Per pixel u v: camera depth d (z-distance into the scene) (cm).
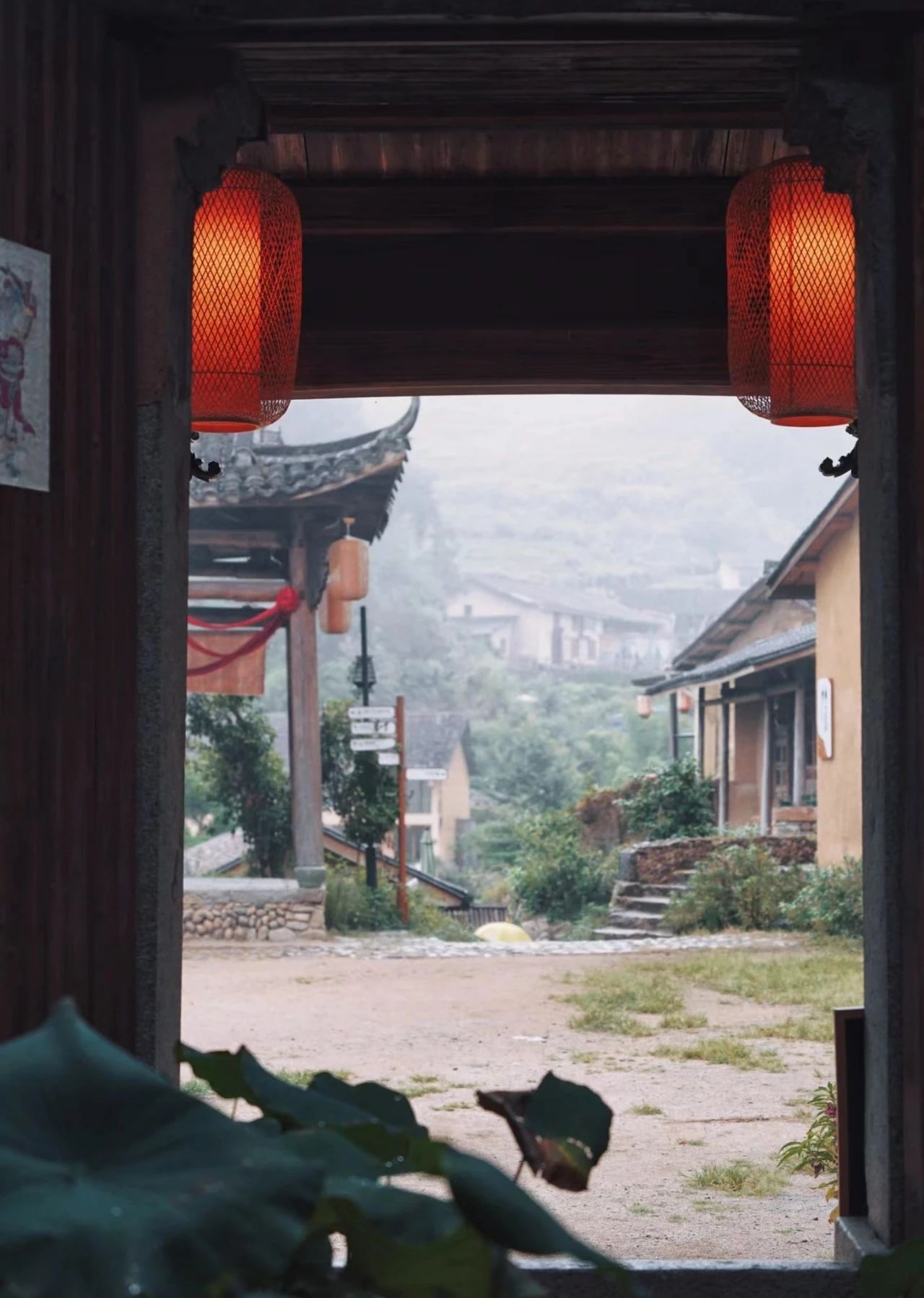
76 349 317
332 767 1961
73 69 320
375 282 623
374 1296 139
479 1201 130
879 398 352
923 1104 333
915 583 340
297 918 1667
